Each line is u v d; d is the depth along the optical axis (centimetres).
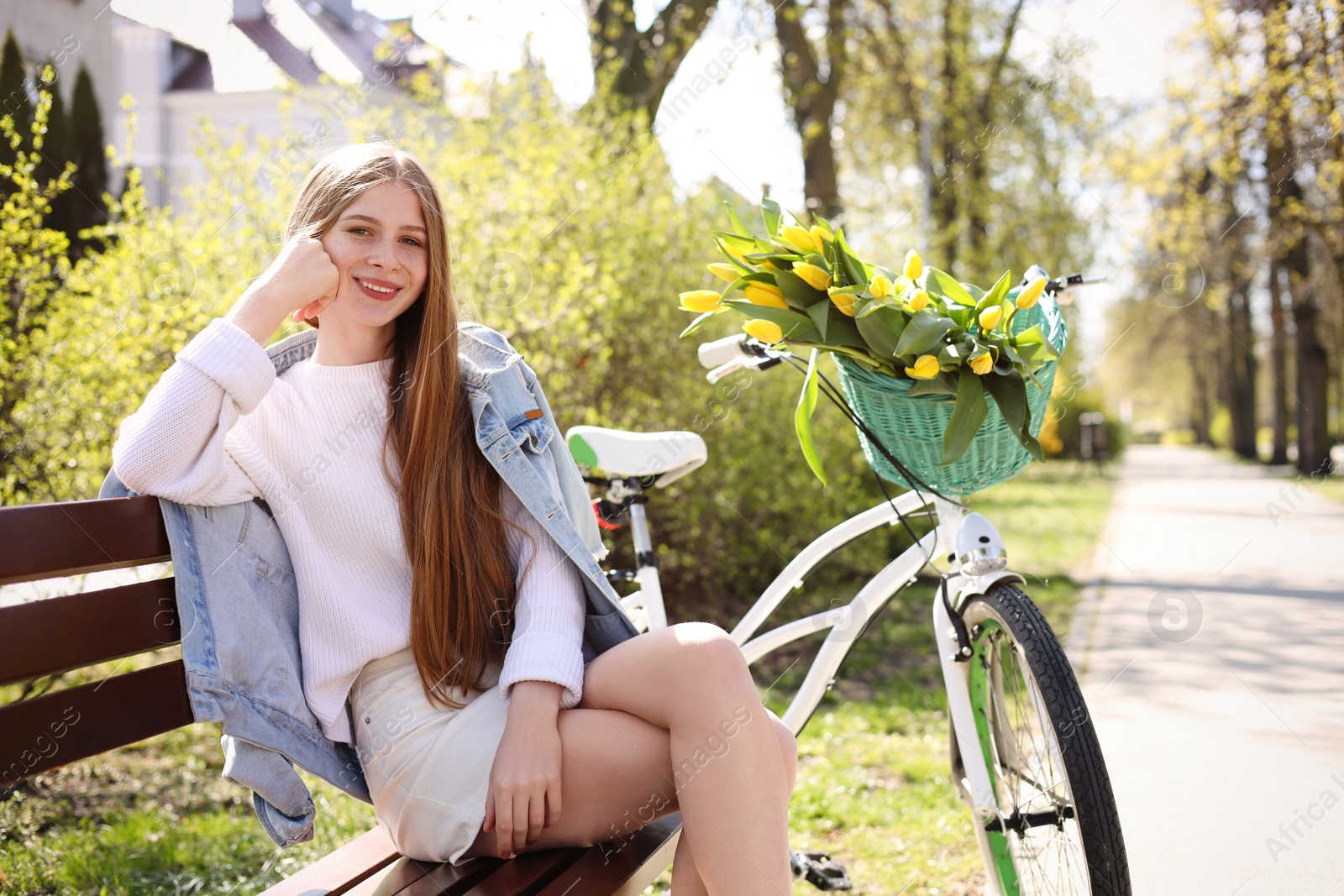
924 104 1050
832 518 525
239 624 132
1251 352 1844
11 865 203
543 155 415
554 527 149
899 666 440
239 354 129
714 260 473
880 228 959
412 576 146
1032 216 1177
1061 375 927
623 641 151
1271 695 365
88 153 645
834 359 175
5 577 107
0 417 294
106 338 313
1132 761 297
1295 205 1223
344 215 145
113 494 130
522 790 129
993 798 184
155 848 222
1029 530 866
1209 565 659
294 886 133
